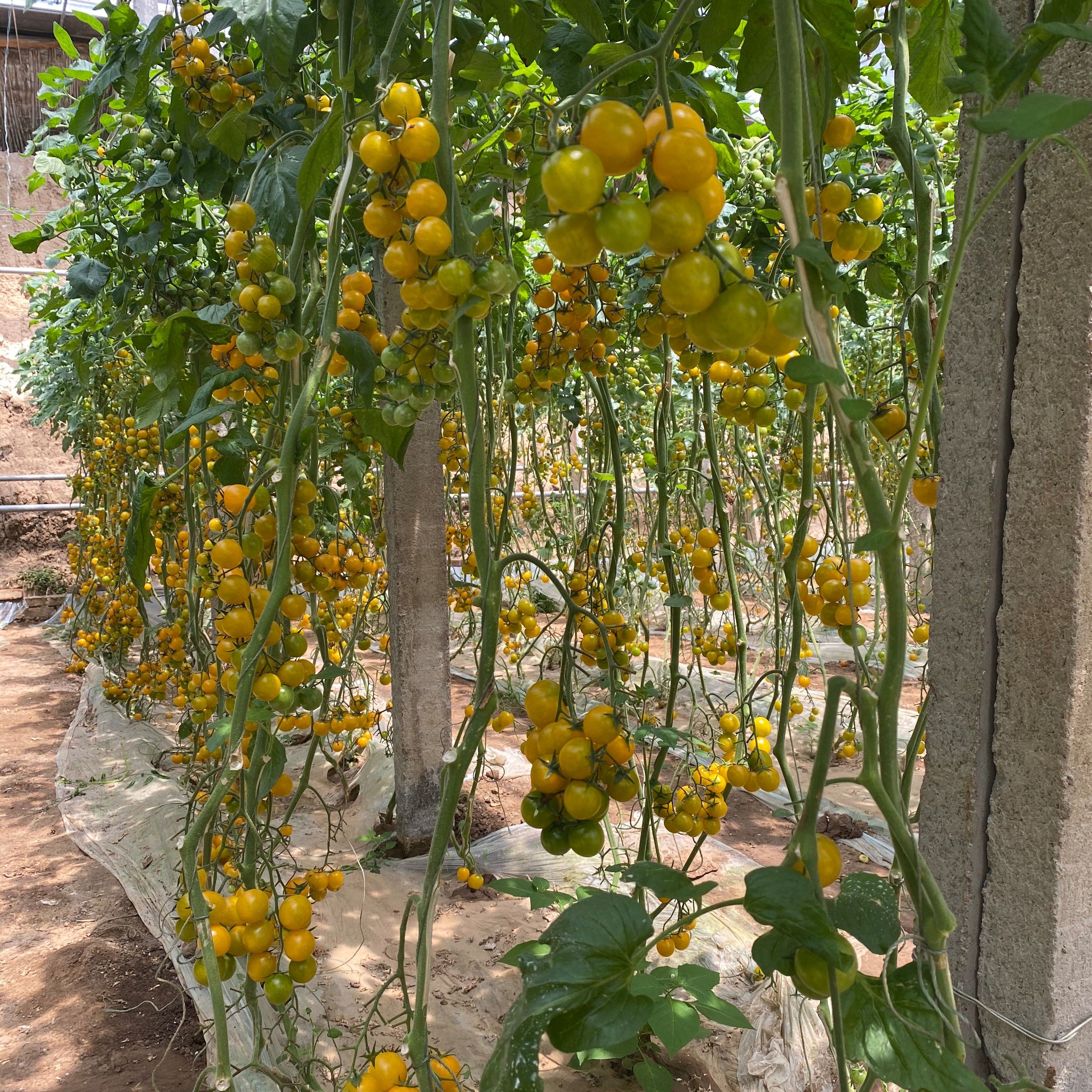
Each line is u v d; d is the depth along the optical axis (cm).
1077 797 122
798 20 61
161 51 200
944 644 136
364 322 150
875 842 311
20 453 809
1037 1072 128
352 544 249
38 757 434
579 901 73
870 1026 67
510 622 233
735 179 223
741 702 200
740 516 451
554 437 552
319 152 125
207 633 366
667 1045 107
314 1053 166
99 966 255
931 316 134
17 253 790
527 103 163
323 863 295
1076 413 116
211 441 171
